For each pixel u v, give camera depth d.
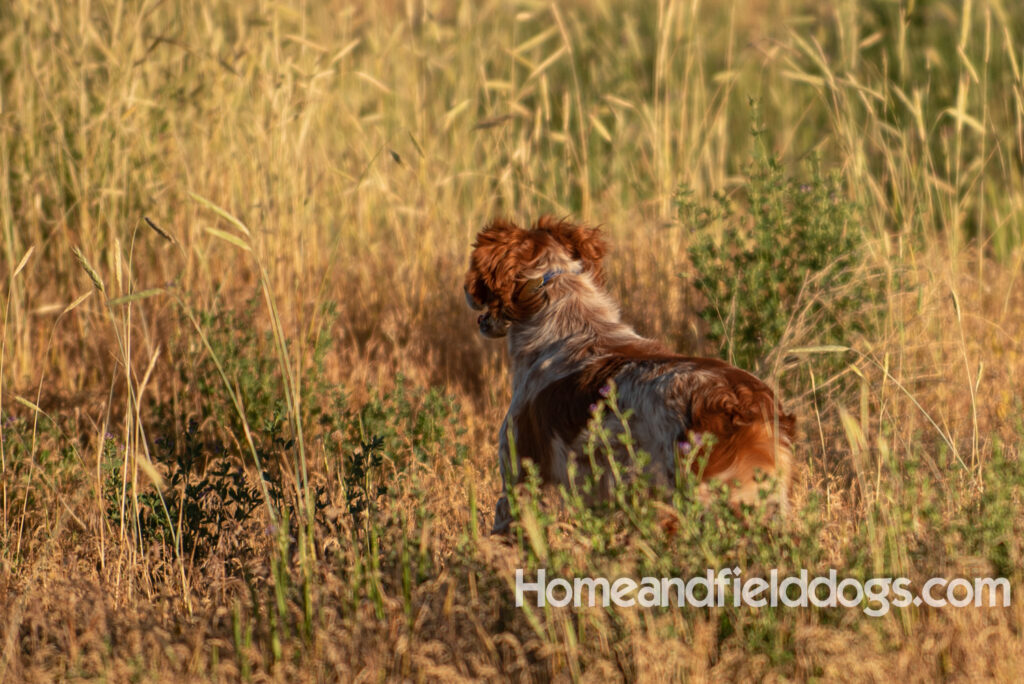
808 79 26.03
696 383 12.95
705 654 11.23
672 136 31.70
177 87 29.36
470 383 23.81
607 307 15.85
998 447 13.78
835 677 11.12
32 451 17.67
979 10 37.50
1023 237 29.14
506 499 15.13
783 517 12.53
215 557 14.91
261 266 14.93
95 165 27.50
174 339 22.88
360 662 12.18
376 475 18.36
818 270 20.91
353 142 32.41
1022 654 11.62
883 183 27.36
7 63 29.23
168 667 12.17
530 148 30.41
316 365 21.52
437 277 27.19
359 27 35.53
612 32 43.19
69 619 13.27
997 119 34.81
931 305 21.66
